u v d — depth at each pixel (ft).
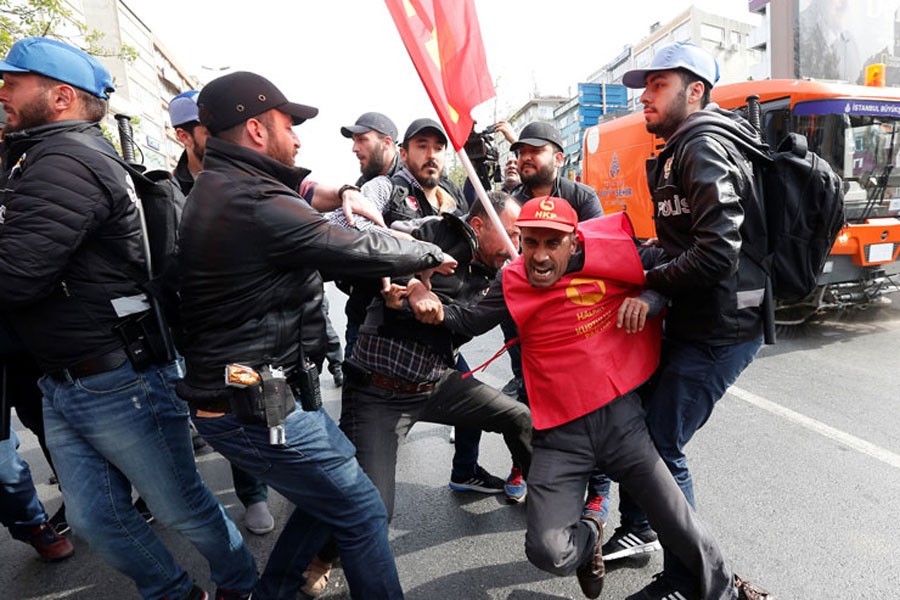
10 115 5.94
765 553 7.79
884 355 16.11
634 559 7.82
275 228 5.11
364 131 11.78
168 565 6.81
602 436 6.21
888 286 19.74
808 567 7.46
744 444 11.07
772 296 6.49
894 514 8.52
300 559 6.58
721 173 5.72
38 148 5.65
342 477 5.86
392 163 12.14
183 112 9.64
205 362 5.48
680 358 6.57
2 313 6.41
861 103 18.12
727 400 13.41
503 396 8.23
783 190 6.25
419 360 7.25
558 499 6.14
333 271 5.39
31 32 26.32
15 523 8.48
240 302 5.31
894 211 18.95
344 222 6.65
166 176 6.61
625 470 6.20
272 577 6.62
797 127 18.51
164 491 6.44
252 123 5.30
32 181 5.38
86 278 5.85
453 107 7.07
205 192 5.19
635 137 25.93
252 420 5.41
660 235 6.74
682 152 6.11
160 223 6.40
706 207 5.71
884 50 46.80
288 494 5.95
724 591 6.23
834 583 7.14
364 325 7.58
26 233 5.30
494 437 12.37
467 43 7.20
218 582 6.95
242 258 5.17
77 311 5.86
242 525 9.52
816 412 12.37
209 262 5.18
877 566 7.40
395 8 6.65
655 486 6.04
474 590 7.47
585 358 6.10
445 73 7.07
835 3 47.44
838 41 47.70
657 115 6.66
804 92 18.26
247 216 5.09
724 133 6.05
